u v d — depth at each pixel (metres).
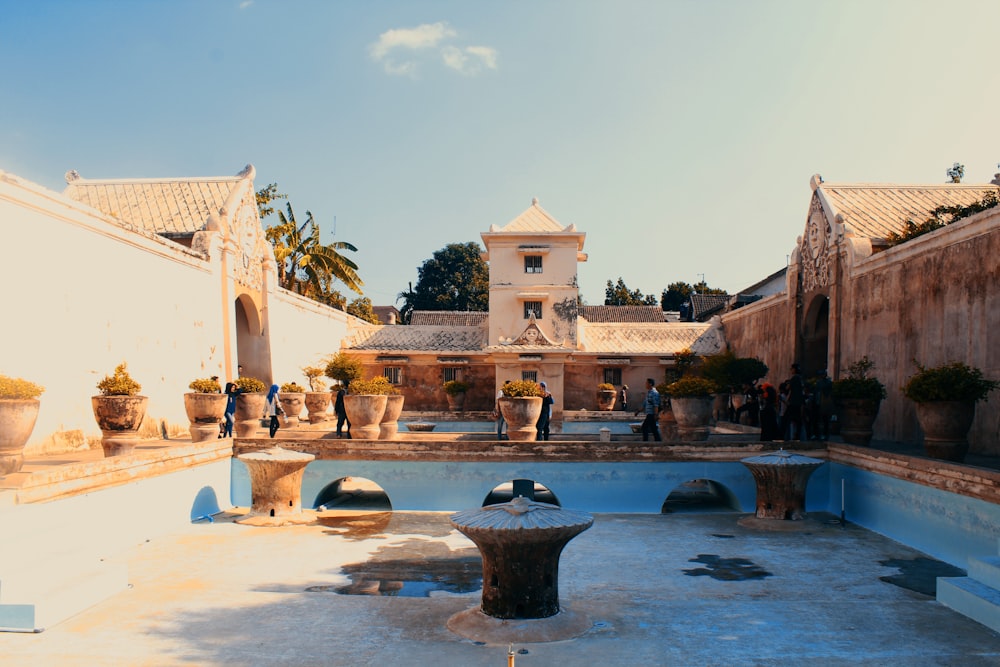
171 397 14.76
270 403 17.39
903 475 9.99
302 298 22.97
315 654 5.50
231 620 6.33
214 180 18.95
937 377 9.54
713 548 9.70
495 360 25.31
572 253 26.86
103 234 12.32
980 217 10.62
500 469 12.51
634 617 6.57
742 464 12.55
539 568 6.13
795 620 6.49
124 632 5.96
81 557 7.32
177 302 15.02
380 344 27.38
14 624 5.94
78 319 11.62
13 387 8.02
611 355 26.25
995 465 9.29
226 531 10.62
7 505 7.10
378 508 12.81
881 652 5.65
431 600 7.01
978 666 5.37
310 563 8.76
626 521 11.63
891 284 13.35
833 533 10.64
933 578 8.13
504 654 5.50
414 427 20.09
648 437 15.20
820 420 14.93
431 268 53.78
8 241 9.98
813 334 17.75
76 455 10.92
